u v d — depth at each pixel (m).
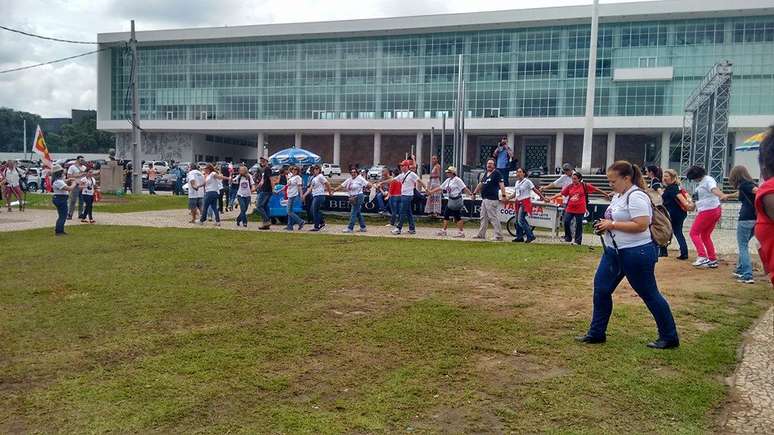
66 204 14.62
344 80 69.38
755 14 55.44
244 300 7.52
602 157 65.81
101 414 4.18
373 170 49.97
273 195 18.44
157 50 74.94
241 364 5.18
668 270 10.30
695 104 31.34
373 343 5.80
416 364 5.23
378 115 68.38
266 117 72.00
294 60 70.94
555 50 61.59
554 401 4.43
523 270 9.91
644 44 58.72
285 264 10.27
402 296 7.83
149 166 46.03
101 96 76.75
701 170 10.49
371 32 67.19
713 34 56.84
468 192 15.75
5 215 20.42
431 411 4.28
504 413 4.24
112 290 8.04
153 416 4.14
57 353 5.46
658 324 5.68
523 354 5.52
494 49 63.91
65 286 8.27
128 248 12.15
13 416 4.15
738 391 4.68
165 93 75.12
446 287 8.45
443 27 64.19
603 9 58.00
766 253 3.31
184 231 15.66
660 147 61.47
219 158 84.00
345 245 12.98
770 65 55.56
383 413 4.23
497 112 63.94
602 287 5.75
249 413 4.21
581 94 60.53
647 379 4.86
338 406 4.34
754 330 6.41
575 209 14.12
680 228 11.52
